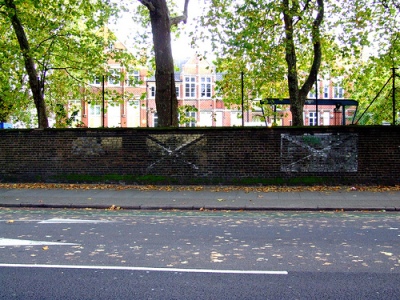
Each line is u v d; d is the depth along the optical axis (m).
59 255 7.11
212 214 12.10
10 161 18.08
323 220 10.91
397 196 14.41
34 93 19.50
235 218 11.34
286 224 10.30
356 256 7.04
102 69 22.89
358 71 22.80
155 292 5.28
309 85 19.19
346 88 24.73
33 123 36.19
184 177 17.27
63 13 21.08
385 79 25.36
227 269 6.27
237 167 17.02
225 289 5.38
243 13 18.50
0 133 18.12
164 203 13.51
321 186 16.58
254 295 5.17
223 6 20.30
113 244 7.95
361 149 16.52
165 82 18.17
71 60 21.94
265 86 24.61
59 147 17.88
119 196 14.91
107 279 5.80
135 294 5.21
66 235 8.84
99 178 17.62
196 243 8.04
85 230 9.44
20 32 19.25
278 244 7.95
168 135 17.38
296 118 18.84
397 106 19.56
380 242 8.12
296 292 5.27
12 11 17.52
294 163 16.80
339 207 12.66
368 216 11.56
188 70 54.16
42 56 21.03
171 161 17.34
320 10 18.16
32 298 5.08
